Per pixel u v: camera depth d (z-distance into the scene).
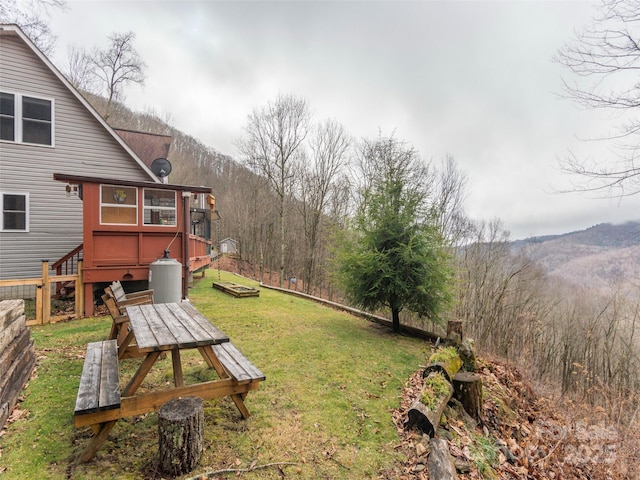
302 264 23.78
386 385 3.83
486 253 13.32
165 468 2.11
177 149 32.16
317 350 4.76
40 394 3.07
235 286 9.50
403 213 6.05
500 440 3.48
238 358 3.07
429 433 2.94
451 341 5.30
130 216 6.55
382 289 6.00
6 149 8.30
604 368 8.28
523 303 9.16
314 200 21.95
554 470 3.43
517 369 6.32
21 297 8.34
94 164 9.39
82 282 6.11
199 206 15.86
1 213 8.25
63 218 8.98
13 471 2.09
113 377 2.46
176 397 2.47
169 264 6.05
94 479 2.05
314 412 3.08
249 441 2.56
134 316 3.14
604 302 8.74
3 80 8.21
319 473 2.31
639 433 4.35
